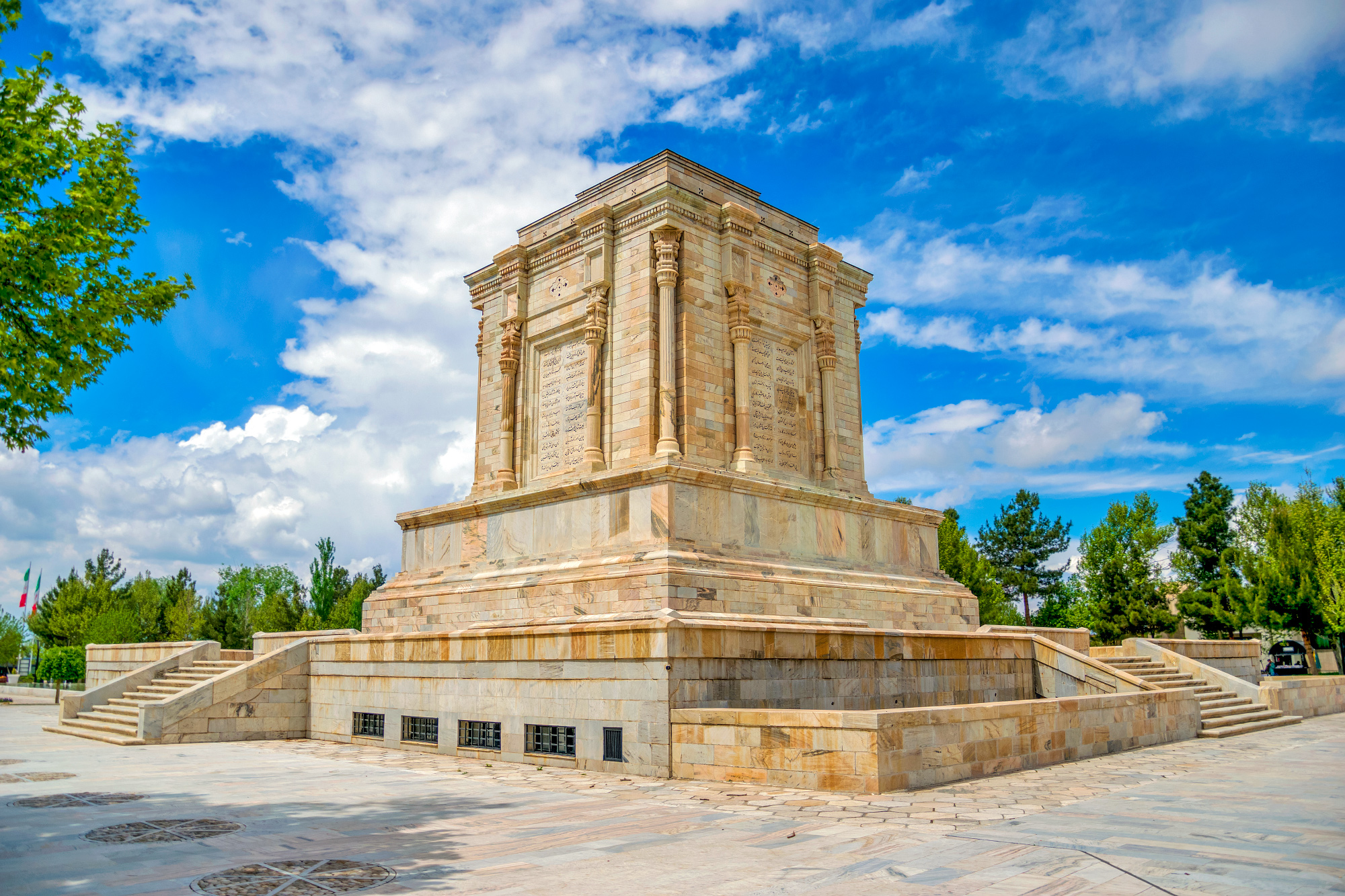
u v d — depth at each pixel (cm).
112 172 1585
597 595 2614
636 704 1956
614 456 3069
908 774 1652
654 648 1931
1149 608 6744
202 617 7869
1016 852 1142
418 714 2519
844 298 3744
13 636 9900
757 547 2808
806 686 2211
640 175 3247
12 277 1436
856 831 1275
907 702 2527
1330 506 6762
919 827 1307
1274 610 6062
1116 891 959
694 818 1402
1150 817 1382
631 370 3081
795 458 3391
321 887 988
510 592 2873
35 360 1495
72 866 1094
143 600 8612
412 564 3431
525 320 3547
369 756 2380
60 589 8100
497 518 3106
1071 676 2980
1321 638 6244
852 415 3659
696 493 2659
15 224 1434
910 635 2577
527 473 3438
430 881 1016
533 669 2205
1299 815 1396
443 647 2470
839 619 2742
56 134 1485
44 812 1501
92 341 1590
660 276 3055
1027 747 1981
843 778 1628
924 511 3434
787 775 1702
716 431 3084
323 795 1681
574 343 3372
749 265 3288
